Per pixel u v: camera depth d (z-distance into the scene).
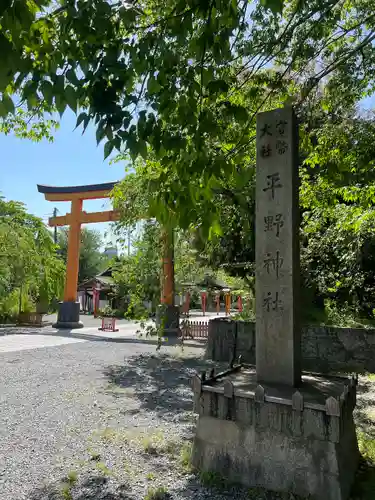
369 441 4.64
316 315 10.55
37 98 2.26
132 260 7.32
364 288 10.05
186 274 10.45
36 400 6.67
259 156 4.07
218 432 3.77
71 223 18.64
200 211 2.82
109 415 5.87
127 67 2.42
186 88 2.70
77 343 13.90
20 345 13.20
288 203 3.89
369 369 8.98
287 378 3.84
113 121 2.23
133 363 10.26
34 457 4.30
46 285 20.81
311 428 3.25
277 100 5.77
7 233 17.94
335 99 6.03
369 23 5.23
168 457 4.29
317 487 3.24
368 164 6.06
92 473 3.91
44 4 2.13
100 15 2.23
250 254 10.15
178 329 15.31
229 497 3.39
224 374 4.40
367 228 7.36
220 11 2.51
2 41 1.83
